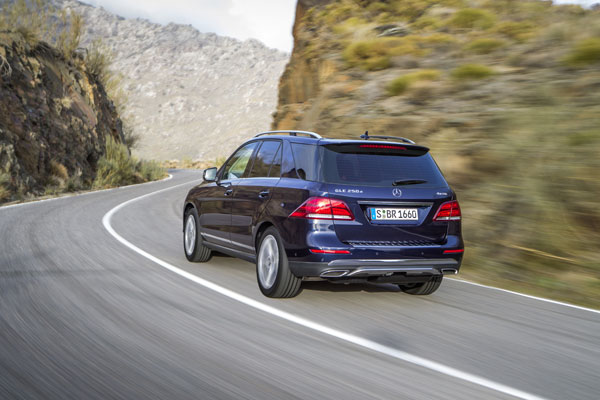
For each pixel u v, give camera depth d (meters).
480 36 18.67
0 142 18.98
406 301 5.91
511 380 3.62
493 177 9.31
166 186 27.14
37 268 6.80
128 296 5.55
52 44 27.45
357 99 15.34
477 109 11.39
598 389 3.52
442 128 11.33
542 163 8.48
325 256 5.23
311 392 3.31
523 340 4.58
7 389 3.21
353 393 3.32
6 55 22.17
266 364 3.78
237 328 4.61
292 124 19.47
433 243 5.59
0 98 20.72
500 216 8.54
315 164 5.54
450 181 9.90
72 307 5.07
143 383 3.38
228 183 7.04
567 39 13.73
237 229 6.57
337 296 6.01
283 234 5.54
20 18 24.20
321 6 28.12
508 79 12.72
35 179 21.02
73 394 3.18
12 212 13.45
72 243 8.91
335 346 4.23
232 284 6.36
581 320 5.31
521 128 9.47
